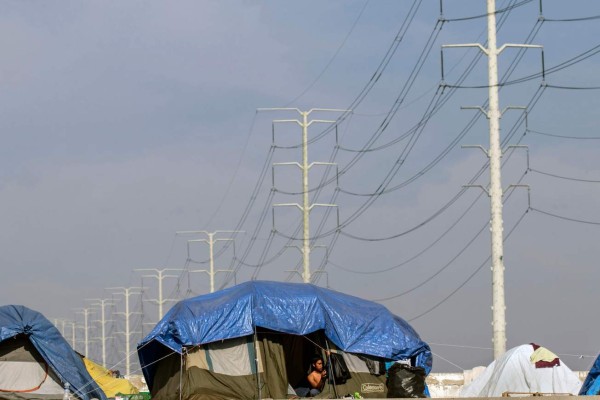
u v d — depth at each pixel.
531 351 55.22
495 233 62.78
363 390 45.66
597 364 51.31
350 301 47.34
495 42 65.19
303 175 103.06
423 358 47.50
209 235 148.38
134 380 88.81
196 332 44.19
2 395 50.16
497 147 64.12
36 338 50.97
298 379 46.00
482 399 41.94
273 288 46.06
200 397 43.78
